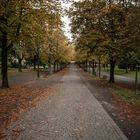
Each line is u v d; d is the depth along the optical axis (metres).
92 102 16.61
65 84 31.23
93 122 10.88
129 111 13.50
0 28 22.02
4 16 20.28
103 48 31.00
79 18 33.34
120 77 53.19
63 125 10.28
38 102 16.28
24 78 42.66
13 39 23.16
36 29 23.27
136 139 8.53
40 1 22.05
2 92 21.11
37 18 22.45
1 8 18.41
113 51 30.62
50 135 8.88
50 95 20.06
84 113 12.80
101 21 31.50
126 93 21.45
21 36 23.41
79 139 8.46
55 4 23.00
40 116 11.93
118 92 22.28
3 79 24.58
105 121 11.09
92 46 33.41
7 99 17.34
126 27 23.66
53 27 24.66
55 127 9.95
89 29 33.00
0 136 8.67
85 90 24.28
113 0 31.23
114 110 13.77
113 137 8.73
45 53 53.78
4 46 24.20
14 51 45.12
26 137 8.61
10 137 8.58
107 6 30.34
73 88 26.14
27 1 20.94
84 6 33.03
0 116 11.79
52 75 54.66
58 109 13.83
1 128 9.69
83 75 56.31
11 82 33.66
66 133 9.15
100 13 30.81
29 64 105.56
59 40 60.50
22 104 15.35
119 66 100.12
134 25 20.98
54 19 23.41
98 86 28.89
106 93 21.89
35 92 21.78
